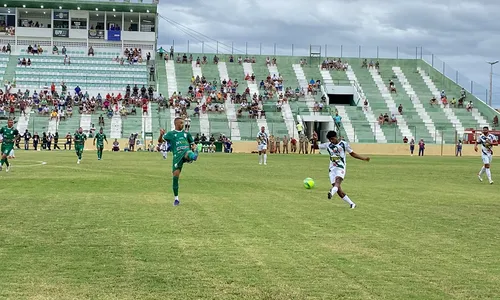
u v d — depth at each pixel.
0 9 88.94
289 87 86.06
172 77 86.56
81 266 10.23
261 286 9.16
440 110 83.94
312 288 9.08
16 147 70.00
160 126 75.31
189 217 15.73
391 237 13.23
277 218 15.79
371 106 84.06
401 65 94.75
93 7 88.75
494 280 9.65
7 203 18.00
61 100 76.94
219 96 81.44
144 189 23.08
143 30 92.06
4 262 10.45
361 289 9.05
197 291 8.88
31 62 85.06
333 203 19.38
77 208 17.08
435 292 8.96
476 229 14.47
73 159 46.53
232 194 21.77
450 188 25.97
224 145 71.88
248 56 92.88
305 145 72.62
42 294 8.66
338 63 92.56
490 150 29.64
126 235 12.98
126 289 8.95
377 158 61.66
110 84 84.38
